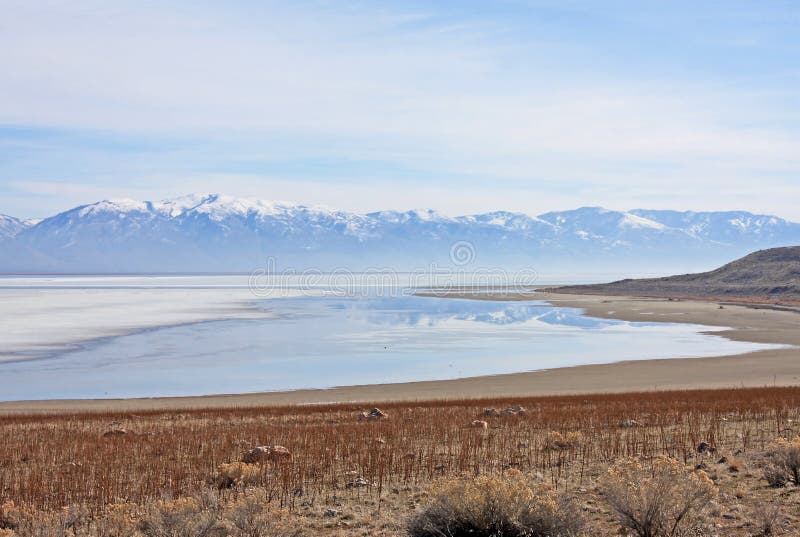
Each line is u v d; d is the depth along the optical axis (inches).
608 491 476.7
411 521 456.4
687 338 3078.2
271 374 2116.1
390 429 979.9
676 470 497.7
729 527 466.9
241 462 683.4
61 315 4323.3
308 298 6658.5
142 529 473.4
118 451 826.8
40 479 661.3
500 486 440.1
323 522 515.5
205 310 4852.4
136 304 5531.5
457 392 1752.0
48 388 1898.4
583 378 1962.4
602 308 5172.2
